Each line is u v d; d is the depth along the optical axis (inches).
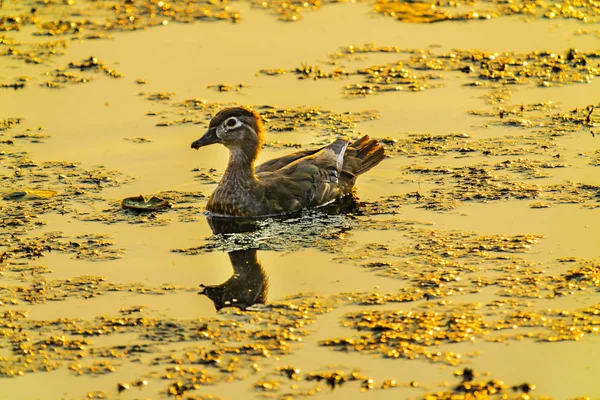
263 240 600.7
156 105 813.9
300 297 515.8
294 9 1049.5
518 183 662.5
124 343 471.2
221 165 721.0
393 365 447.8
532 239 577.0
